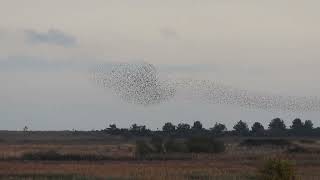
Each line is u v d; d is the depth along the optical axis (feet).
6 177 186.60
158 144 361.71
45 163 272.10
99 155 327.47
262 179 131.75
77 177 184.96
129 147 429.38
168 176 187.21
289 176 130.52
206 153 360.48
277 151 370.73
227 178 178.19
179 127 455.63
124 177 183.62
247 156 320.09
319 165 249.34
